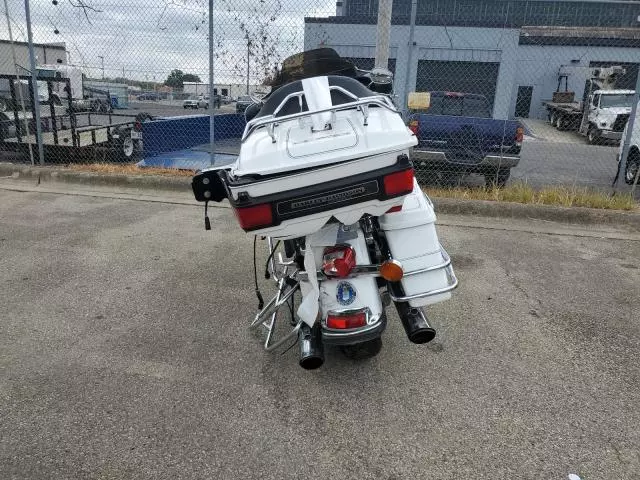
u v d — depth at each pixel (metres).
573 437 2.81
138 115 10.84
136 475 2.54
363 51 15.09
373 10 18.77
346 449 2.72
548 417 2.97
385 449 2.72
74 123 9.88
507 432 2.85
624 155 7.75
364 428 2.88
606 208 6.88
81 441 2.76
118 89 12.25
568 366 3.47
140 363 3.47
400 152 2.77
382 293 3.33
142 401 3.09
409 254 3.13
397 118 2.93
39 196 7.60
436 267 3.13
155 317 4.09
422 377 3.35
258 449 2.72
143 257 5.32
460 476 2.55
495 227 6.46
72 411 2.99
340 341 2.98
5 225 6.27
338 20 14.93
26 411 2.98
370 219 3.20
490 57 19.45
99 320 4.04
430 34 19.61
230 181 2.80
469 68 19.73
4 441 2.75
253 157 2.75
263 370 3.41
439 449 2.72
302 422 2.93
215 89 9.07
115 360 3.50
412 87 18.09
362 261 3.06
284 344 3.70
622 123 17.62
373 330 2.99
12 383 3.23
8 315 4.09
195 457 2.66
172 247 5.61
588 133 19.56
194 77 8.90
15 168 8.50
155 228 6.24
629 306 4.36
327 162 2.69
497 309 4.27
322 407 3.05
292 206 2.73
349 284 3.02
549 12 28.84
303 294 3.15
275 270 3.77
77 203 7.28
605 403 3.09
